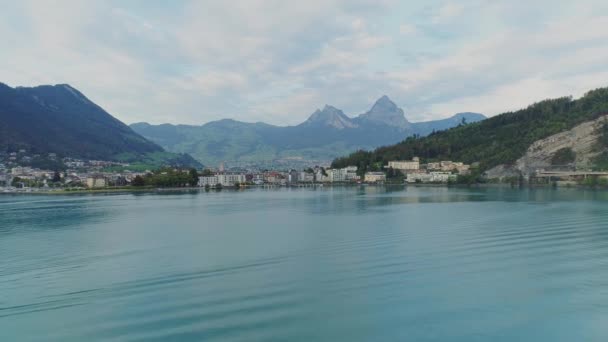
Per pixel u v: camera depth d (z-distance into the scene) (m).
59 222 126.12
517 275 55.94
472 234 86.62
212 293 49.97
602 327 40.38
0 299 49.06
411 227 99.06
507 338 38.53
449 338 38.50
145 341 37.59
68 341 38.16
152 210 165.62
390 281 53.72
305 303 46.38
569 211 128.25
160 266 63.66
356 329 40.06
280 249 75.25
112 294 50.19
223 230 102.25
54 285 54.28
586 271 57.56
